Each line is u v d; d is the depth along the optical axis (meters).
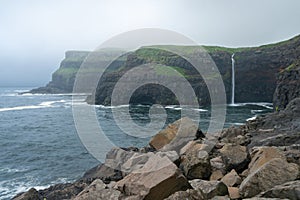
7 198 20.97
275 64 99.50
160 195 7.57
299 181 6.78
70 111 88.69
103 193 8.27
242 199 7.04
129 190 8.12
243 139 16.03
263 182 7.29
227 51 105.06
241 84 102.94
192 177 9.80
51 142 41.84
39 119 73.75
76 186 14.98
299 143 14.11
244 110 78.00
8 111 97.50
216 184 7.69
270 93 103.69
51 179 24.97
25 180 24.92
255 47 111.81
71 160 30.62
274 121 22.11
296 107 24.22
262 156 9.16
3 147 39.75
